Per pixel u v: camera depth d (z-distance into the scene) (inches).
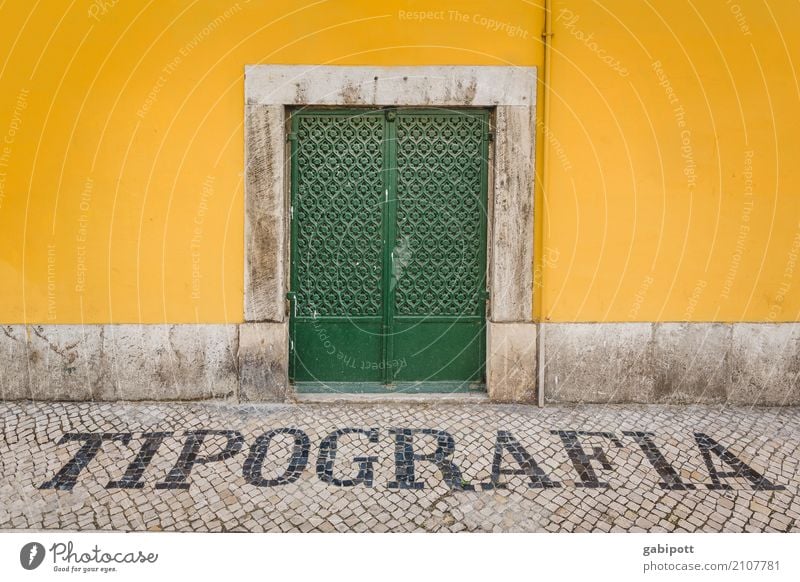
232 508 114.0
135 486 120.6
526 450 137.6
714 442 142.6
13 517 109.5
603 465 131.1
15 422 148.3
